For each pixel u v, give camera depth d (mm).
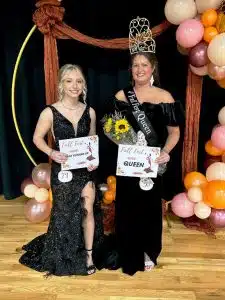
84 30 3379
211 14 2721
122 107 2418
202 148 3738
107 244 2818
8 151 3658
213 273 2625
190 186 3082
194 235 3123
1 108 3500
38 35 3438
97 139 2471
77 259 2615
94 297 2369
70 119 2445
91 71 3521
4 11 3328
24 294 2398
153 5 3275
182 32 2750
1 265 2695
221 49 2600
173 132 2463
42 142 2461
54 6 2891
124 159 2447
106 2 3293
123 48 3020
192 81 3133
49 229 2658
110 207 3281
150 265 2654
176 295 2396
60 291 2426
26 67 3480
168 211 3533
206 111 3635
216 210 3008
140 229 2596
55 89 3121
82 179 2529
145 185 2484
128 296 2381
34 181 3244
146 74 2312
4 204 3688
